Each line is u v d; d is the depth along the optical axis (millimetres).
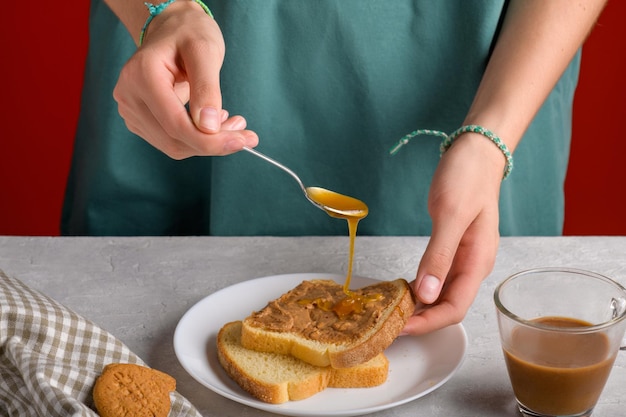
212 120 892
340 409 885
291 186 1228
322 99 1195
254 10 1161
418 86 1189
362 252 1114
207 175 1271
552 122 1254
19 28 1782
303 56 1180
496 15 1155
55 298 1033
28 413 866
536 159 1259
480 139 1031
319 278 1041
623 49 1769
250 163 1214
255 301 1016
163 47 930
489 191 997
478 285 968
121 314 1014
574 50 1104
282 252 1116
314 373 905
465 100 1192
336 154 1216
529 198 1273
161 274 1075
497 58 1101
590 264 1082
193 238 1143
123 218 1294
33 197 1916
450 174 997
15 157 1882
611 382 922
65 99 1846
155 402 868
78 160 1331
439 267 946
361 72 1180
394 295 957
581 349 850
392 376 928
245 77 1184
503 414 894
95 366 909
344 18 1162
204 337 971
